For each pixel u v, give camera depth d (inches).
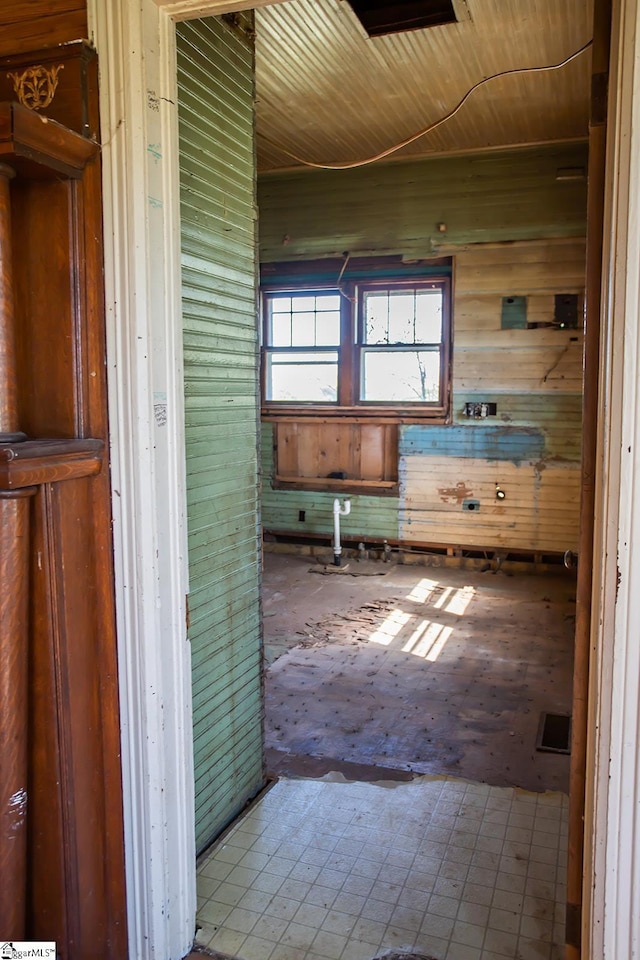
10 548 54.1
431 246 227.3
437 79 163.8
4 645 54.6
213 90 84.4
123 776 66.6
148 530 63.9
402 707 130.9
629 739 49.9
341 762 110.0
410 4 131.3
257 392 98.3
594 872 52.4
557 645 163.3
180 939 70.4
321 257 241.4
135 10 59.0
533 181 214.7
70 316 60.6
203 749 86.0
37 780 60.2
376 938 72.5
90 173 60.1
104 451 62.7
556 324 215.8
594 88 53.4
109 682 65.2
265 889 79.8
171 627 67.9
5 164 53.7
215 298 86.4
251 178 95.1
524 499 224.1
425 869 83.4
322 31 139.4
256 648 100.4
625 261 46.8
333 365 246.4
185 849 70.7
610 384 48.6
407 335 235.9
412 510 237.9
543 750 114.0
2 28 61.8
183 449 68.7
